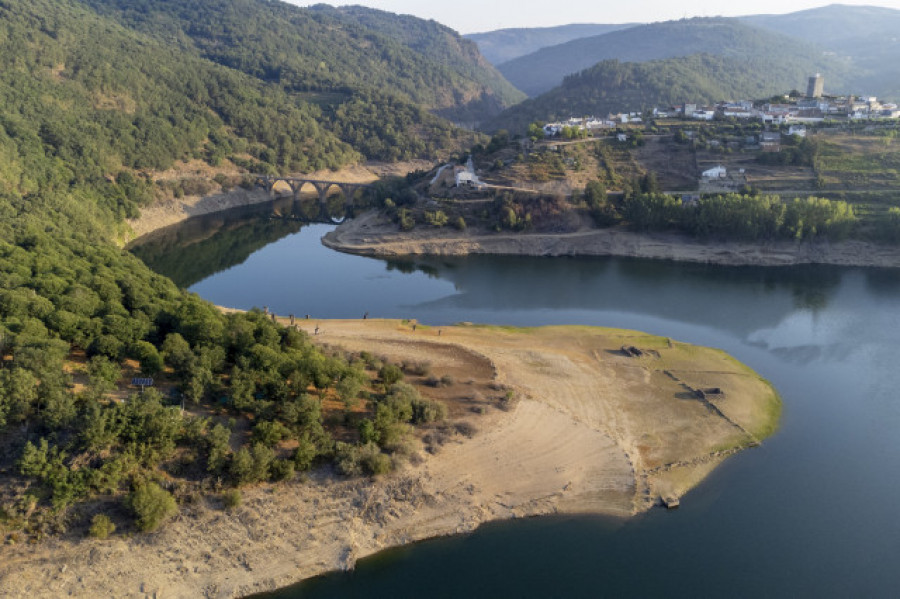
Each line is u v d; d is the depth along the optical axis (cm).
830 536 6300
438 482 6688
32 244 11262
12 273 9256
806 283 14862
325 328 11262
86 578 5159
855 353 10800
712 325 12294
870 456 7650
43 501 5556
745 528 6375
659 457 7431
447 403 8206
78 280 9594
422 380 8850
